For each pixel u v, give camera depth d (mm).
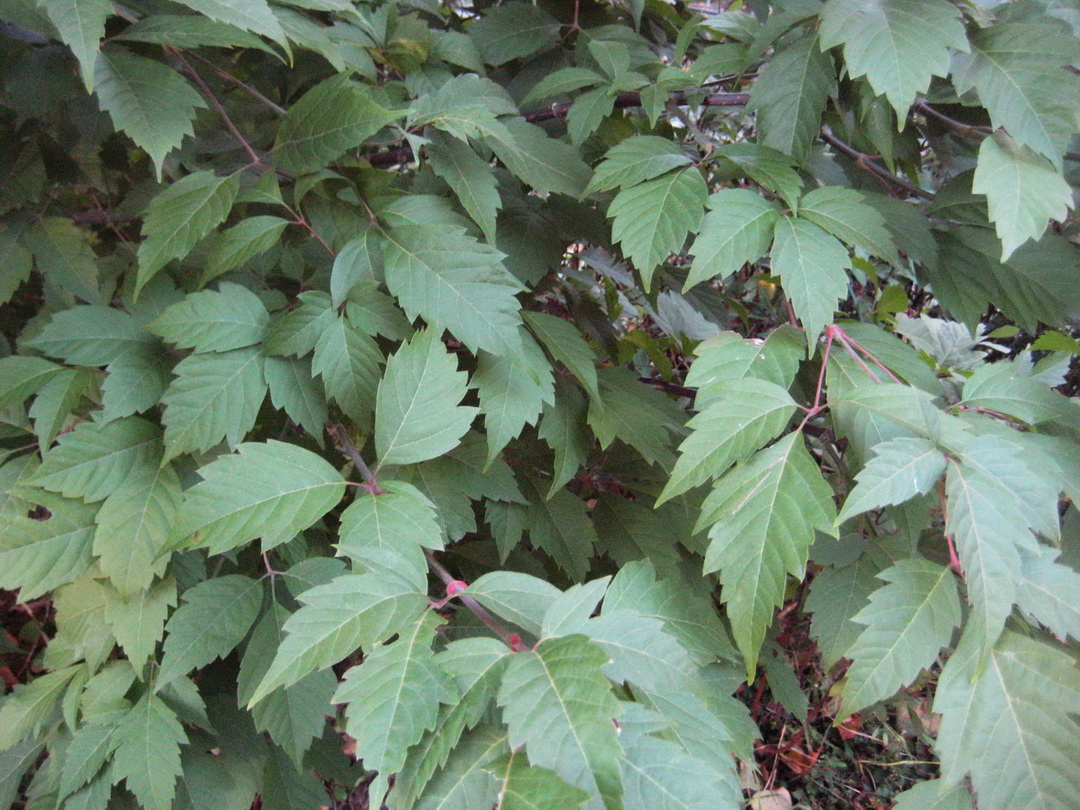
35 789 489
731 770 314
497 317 380
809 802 976
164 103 375
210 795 495
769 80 406
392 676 288
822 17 372
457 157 439
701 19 484
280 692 430
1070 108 346
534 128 464
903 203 431
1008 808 293
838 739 1015
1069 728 294
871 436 347
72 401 421
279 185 448
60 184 542
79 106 492
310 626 301
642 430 469
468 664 293
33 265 567
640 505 532
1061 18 388
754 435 341
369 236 407
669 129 521
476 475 478
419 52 521
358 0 526
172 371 398
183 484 439
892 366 374
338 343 395
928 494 359
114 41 413
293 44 513
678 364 955
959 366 744
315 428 411
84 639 458
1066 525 366
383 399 368
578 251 703
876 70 352
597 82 474
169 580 442
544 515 506
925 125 450
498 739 288
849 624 418
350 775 547
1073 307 422
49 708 465
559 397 480
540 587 329
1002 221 349
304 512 345
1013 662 306
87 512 425
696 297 604
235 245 400
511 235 491
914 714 780
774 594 323
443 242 391
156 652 477
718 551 333
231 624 430
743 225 380
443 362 373
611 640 309
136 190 556
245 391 398
